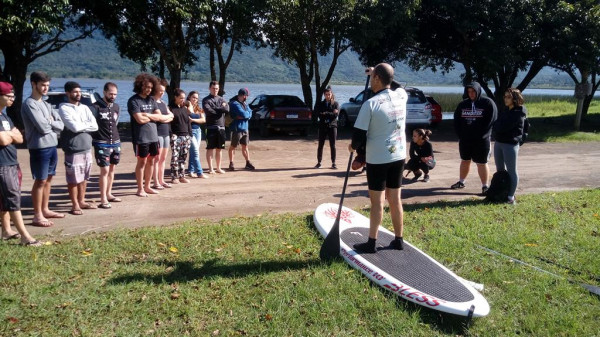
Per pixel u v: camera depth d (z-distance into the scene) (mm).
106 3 15641
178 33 18250
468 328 4000
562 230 6359
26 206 6875
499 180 7551
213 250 5277
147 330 3705
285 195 8016
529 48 17641
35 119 5691
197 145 9211
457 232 6152
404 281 4445
